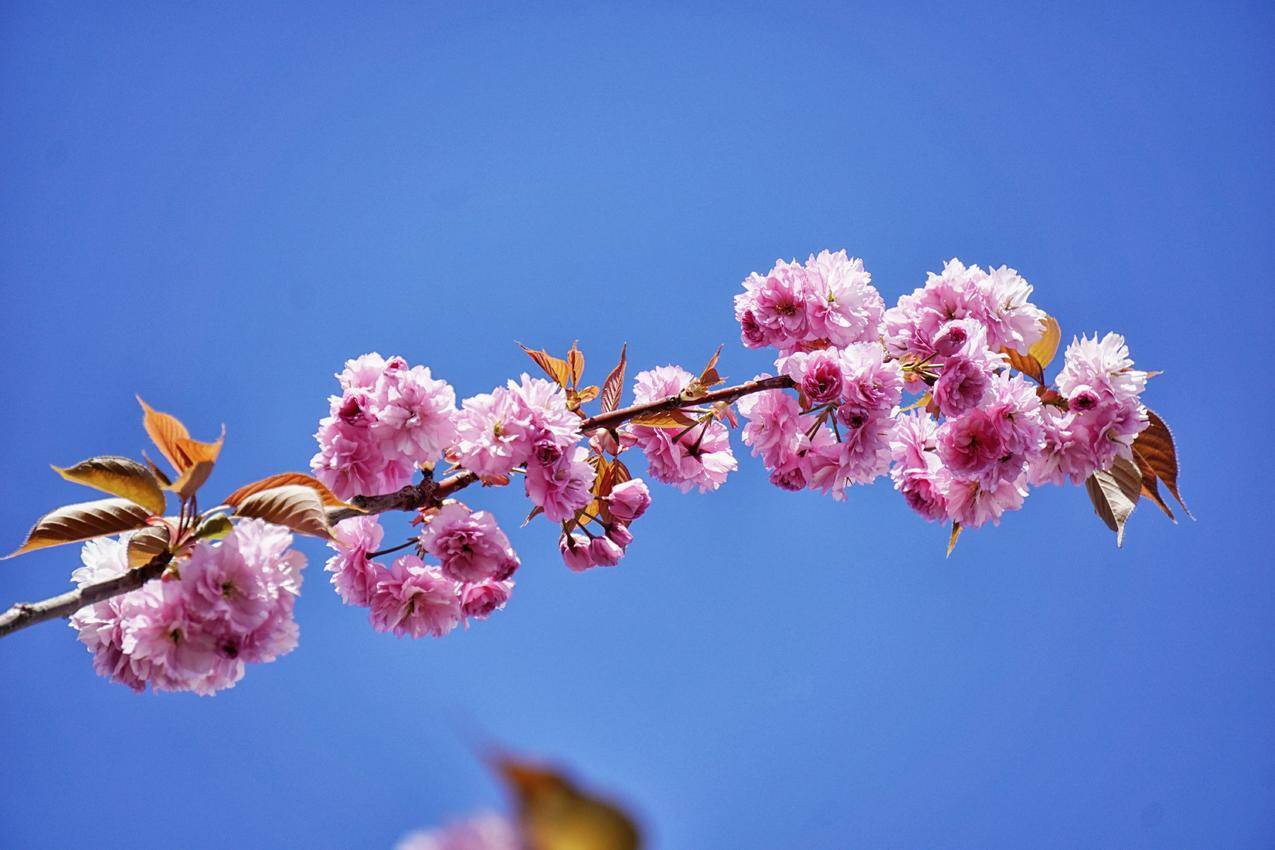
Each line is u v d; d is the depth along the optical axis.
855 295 1.53
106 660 1.38
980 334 1.50
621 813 0.28
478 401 1.46
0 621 1.30
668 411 1.53
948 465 1.51
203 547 1.35
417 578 1.46
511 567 1.45
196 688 1.37
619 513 1.53
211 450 1.35
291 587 1.37
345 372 1.47
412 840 0.28
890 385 1.50
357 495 1.43
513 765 0.29
